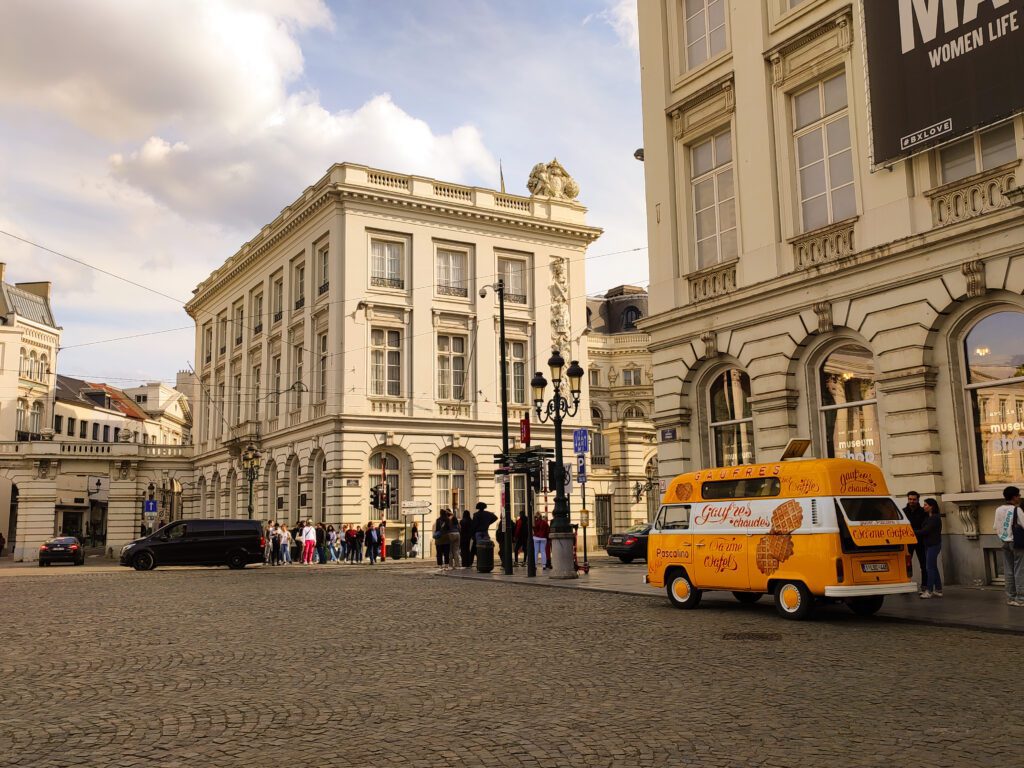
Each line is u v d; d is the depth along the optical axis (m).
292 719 6.92
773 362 18.33
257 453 45.62
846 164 17.39
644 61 22.45
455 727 6.64
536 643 10.72
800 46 18.28
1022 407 14.40
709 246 20.61
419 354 41.62
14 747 6.13
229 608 15.23
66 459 54.09
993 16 14.49
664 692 7.77
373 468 40.53
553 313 45.88
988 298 14.77
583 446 23.09
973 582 14.98
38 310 66.12
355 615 13.95
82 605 15.95
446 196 43.38
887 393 16.16
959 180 15.02
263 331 48.84
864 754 5.84
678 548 14.55
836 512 12.27
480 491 42.25
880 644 10.16
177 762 5.76
